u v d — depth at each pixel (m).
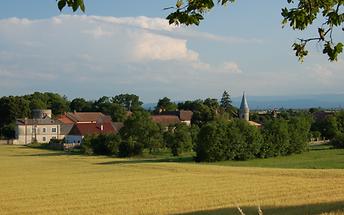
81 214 32.41
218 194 41.12
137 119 107.69
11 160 96.88
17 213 33.53
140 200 38.53
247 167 73.19
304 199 35.78
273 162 87.56
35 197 41.81
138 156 107.06
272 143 98.38
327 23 7.52
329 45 7.50
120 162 89.94
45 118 168.00
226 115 180.38
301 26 7.71
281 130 99.31
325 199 35.19
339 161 85.50
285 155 101.81
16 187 49.91
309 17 7.65
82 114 187.38
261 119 193.00
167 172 65.69
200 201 36.88
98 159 99.38
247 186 46.56
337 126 135.12
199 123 170.38
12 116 175.38
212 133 90.25
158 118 171.12
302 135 103.94
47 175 64.31
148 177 58.56
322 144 129.38
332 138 130.50
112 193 43.69
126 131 108.75
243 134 93.88
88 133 129.00
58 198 40.94
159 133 108.38
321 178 52.59
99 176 61.38
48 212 33.75
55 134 166.88
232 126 93.06
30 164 86.44
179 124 110.94
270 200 35.94
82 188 48.16
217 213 29.30
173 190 44.88
